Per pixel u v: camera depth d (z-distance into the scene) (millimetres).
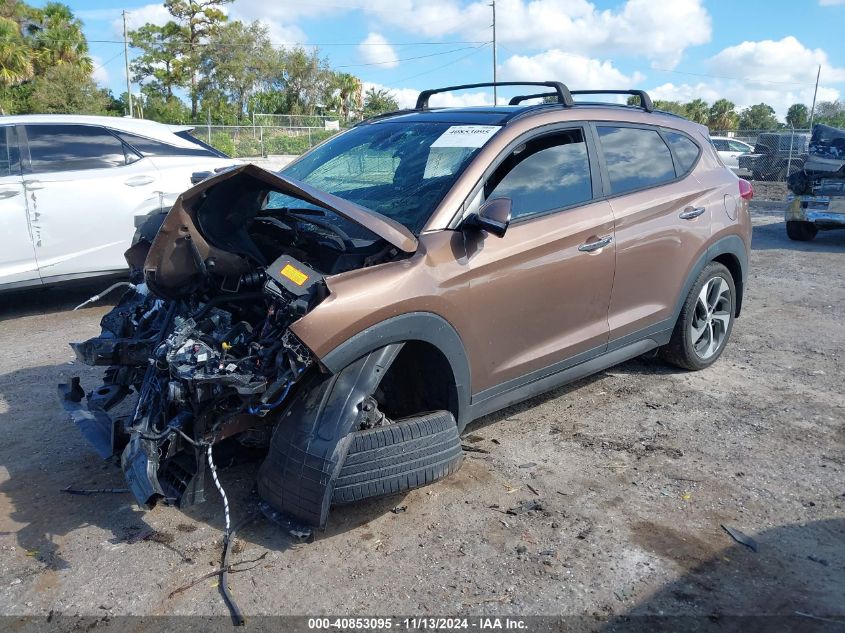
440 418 3322
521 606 2809
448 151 3869
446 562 3078
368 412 3213
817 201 11266
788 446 4152
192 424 3119
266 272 3100
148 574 3008
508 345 3750
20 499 3596
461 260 3436
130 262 4039
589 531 3295
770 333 6398
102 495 3635
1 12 41250
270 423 3314
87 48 44188
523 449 4098
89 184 7012
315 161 4438
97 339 3754
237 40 57688
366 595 2875
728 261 5375
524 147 3924
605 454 4043
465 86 4828
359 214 3115
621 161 4469
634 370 5383
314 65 62406
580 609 2795
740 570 3025
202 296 3500
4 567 3062
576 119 4266
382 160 4086
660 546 3186
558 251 3881
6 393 4996
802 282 8547
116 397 3773
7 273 6719
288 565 3059
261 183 3176
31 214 6754
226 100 59000
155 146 7539
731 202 5176
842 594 2877
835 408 4695
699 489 3670
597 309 4234
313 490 2980
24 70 39062
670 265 4684
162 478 3227
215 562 3086
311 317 2881
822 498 3588
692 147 5098
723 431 4344
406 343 3455
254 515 3375
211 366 2941
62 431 4387
